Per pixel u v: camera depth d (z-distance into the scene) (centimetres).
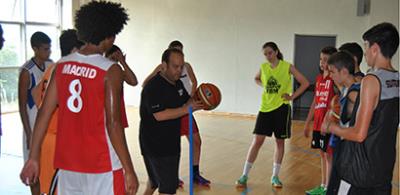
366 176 212
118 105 183
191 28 974
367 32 212
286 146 642
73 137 187
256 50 935
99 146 186
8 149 576
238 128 788
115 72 183
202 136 705
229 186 436
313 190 405
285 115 423
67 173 194
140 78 1027
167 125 283
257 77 451
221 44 957
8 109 912
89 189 191
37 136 195
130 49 1028
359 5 866
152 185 306
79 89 183
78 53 188
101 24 180
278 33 920
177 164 291
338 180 228
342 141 225
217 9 951
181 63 279
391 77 207
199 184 439
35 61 297
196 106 283
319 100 383
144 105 284
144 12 1007
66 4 1008
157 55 1008
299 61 1001
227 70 959
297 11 905
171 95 281
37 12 962
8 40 905
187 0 970
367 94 203
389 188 220
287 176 476
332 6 886
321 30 900
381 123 208
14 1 909
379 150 210
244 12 934
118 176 190
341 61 279
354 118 219
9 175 452
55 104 194
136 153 567
